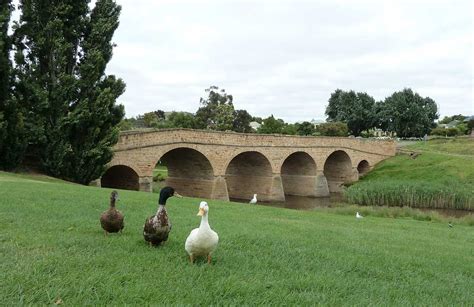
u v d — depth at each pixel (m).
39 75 35.81
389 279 9.32
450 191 50.12
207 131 52.75
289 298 7.01
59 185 24.94
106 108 36.41
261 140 59.72
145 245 9.68
